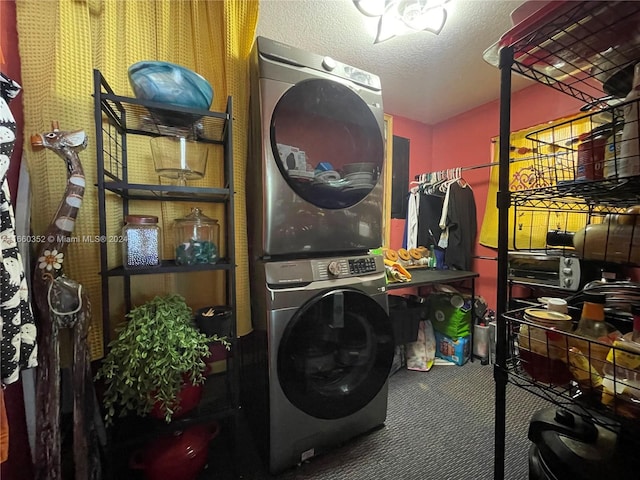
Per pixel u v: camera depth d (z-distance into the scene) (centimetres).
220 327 107
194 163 116
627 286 78
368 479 113
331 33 153
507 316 80
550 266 145
